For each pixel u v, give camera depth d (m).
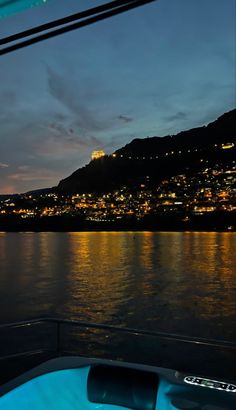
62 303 40.84
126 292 49.41
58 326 4.93
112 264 87.88
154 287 54.25
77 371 3.54
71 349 20.81
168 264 87.38
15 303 40.62
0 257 108.06
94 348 20.95
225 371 16.44
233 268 78.94
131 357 19.06
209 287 54.25
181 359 18.27
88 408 3.39
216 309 37.50
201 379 3.26
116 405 3.32
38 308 37.91
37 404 3.33
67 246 155.62
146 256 108.81
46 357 14.59
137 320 32.38
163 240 191.88
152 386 3.25
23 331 24.77
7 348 20.86
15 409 3.18
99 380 3.40
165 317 33.59
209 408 3.02
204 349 19.78
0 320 31.44
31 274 69.62
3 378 11.41
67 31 1.88
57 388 3.45
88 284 56.97
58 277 65.31
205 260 96.81
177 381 3.23
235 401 2.99
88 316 34.16
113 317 33.75
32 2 1.87
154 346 20.81
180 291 50.59
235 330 28.44
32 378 3.38
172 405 3.10
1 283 57.78
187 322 31.41
